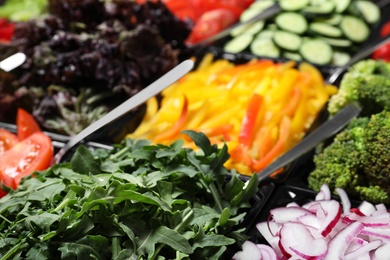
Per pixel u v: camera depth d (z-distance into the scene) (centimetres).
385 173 191
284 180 202
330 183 198
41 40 257
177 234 152
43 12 298
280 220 175
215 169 180
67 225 149
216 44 303
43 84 251
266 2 328
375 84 219
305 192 197
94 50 249
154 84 222
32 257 147
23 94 247
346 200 191
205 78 265
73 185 158
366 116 221
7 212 164
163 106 246
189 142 231
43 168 209
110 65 247
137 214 156
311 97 253
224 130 232
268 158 220
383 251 159
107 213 154
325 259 159
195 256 156
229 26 319
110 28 254
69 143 221
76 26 261
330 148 204
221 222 165
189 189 176
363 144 198
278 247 168
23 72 251
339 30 300
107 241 152
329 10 307
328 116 243
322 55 288
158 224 155
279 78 254
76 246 149
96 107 247
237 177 181
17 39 260
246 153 220
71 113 243
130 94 246
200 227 158
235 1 334
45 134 227
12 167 208
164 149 180
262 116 238
